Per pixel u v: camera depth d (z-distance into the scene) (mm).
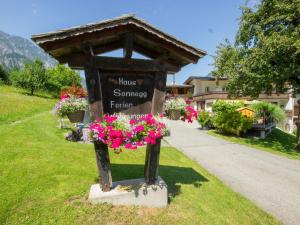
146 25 3898
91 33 3670
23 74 28031
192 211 4188
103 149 4074
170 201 4500
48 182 4703
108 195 4047
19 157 6008
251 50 12922
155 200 4223
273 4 12141
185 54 4199
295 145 14500
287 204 5180
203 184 5684
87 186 4637
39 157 6145
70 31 3480
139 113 4262
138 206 4145
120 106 4141
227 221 4031
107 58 3943
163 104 4359
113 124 3713
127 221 3693
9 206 3771
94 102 3896
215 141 12961
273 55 11273
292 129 27578
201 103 33656
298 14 11102
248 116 16016
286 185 6441
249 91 13930
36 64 30172
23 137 8484
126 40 3949
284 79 12852
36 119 13820
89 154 6969
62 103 4570
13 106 16938
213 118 16891
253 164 8617
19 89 30141
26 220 3484
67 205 3928
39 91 30969
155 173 4402
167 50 4203
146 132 3764
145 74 4273
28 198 4062
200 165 8023
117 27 3830
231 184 6312
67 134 9602
